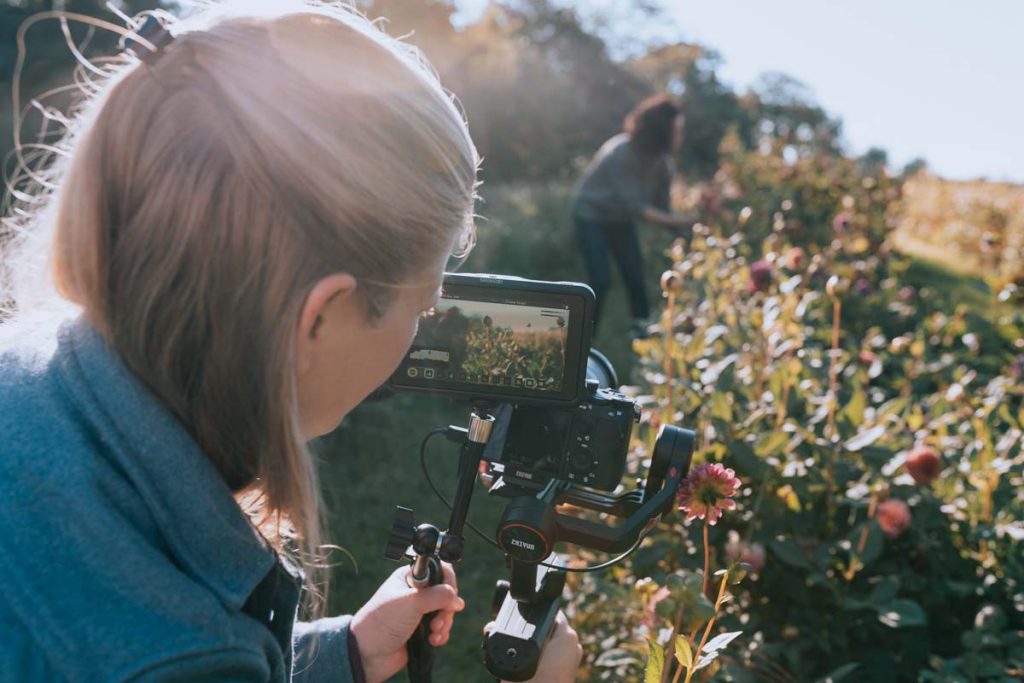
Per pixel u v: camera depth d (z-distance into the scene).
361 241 0.58
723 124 27.27
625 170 5.27
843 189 6.32
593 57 25.86
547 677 0.97
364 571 3.06
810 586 1.86
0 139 6.97
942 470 2.13
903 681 1.86
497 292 0.94
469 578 3.00
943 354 3.31
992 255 5.62
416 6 16.73
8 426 0.57
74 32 13.38
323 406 0.65
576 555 2.12
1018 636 1.70
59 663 0.53
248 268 0.57
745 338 2.58
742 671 1.68
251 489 0.72
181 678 0.54
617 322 6.28
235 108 0.57
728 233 5.21
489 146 15.69
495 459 0.97
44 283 0.65
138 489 0.57
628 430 1.01
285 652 0.71
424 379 0.97
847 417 2.03
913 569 1.96
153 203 0.57
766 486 1.90
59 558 0.54
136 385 0.58
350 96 0.58
